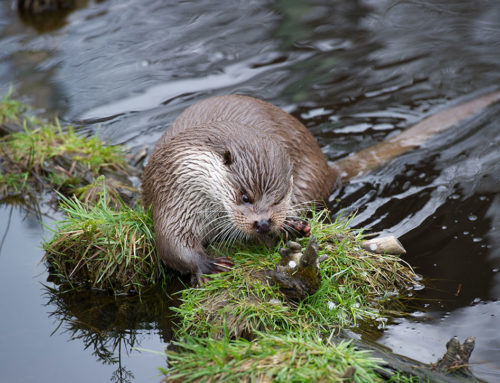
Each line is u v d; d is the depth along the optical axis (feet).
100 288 24.32
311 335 19.89
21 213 29.45
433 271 24.20
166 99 38.06
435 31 45.21
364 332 20.80
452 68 40.55
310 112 36.70
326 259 22.43
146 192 25.49
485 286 23.22
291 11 48.83
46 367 20.17
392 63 41.42
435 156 32.19
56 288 24.39
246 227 22.00
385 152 32.65
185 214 23.39
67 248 24.61
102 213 25.07
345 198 29.32
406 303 22.45
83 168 31.24
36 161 31.73
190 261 23.43
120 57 42.80
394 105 37.22
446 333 20.88
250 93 38.45
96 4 50.34
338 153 33.06
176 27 46.83
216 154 22.94
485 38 43.80
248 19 47.80
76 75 40.73
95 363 20.35
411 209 28.32
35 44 44.57
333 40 44.65
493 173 30.58
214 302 21.17
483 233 26.37
